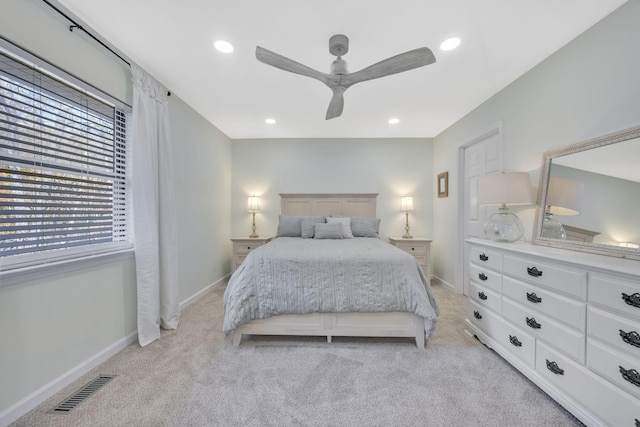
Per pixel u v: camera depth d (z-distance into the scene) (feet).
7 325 4.15
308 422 4.20
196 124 10.23
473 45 6.15
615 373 3.66
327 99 9.15
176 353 6.27
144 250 6.75
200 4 4.94
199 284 10.48
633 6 4.75
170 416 4.28
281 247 8.27
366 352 6.37
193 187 10.04
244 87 8.29
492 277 6.35
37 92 4.69
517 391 4.95
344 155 13.96
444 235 12.41
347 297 6.54
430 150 13.80
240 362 5.90
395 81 7.88
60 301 4.95
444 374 5.49
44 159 4.87
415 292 6.50
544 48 6.26
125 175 6.81
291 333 6.72
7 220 4.30
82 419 4.20
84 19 5.32
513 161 7.79
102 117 6.11
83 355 5.41
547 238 6.05
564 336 4.43
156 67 7.13
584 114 5.65
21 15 4.34
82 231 5.63
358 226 12.32
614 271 3.65
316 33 5.76
